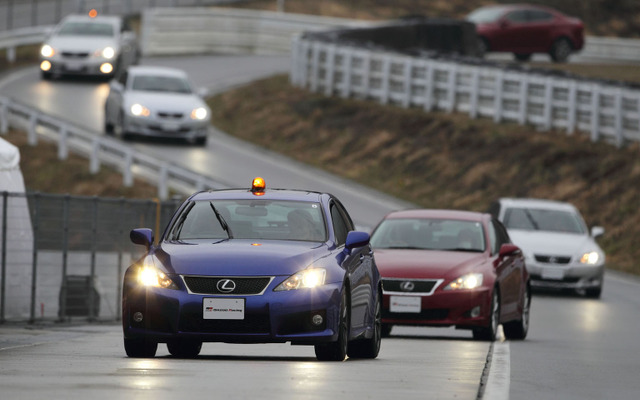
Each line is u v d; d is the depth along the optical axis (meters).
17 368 38.31
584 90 156.75
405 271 61.16
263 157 160.88
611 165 148.38
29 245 73.44
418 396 32.91
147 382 34.59
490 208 103.44
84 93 178.12
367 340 46.78
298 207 46.16
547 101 161.75
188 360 43.03
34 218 68.00
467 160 160.50
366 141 172.00
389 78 186.00
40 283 73.31
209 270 42.12
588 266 93.31
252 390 33.22
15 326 65.56
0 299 67.62
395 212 68.75
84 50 182.38
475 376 39.12
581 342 60.78
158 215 77.44
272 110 187.25
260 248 43.22
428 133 170.38
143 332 42.50
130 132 145.25
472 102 172.62
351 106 186.25
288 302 41.69
